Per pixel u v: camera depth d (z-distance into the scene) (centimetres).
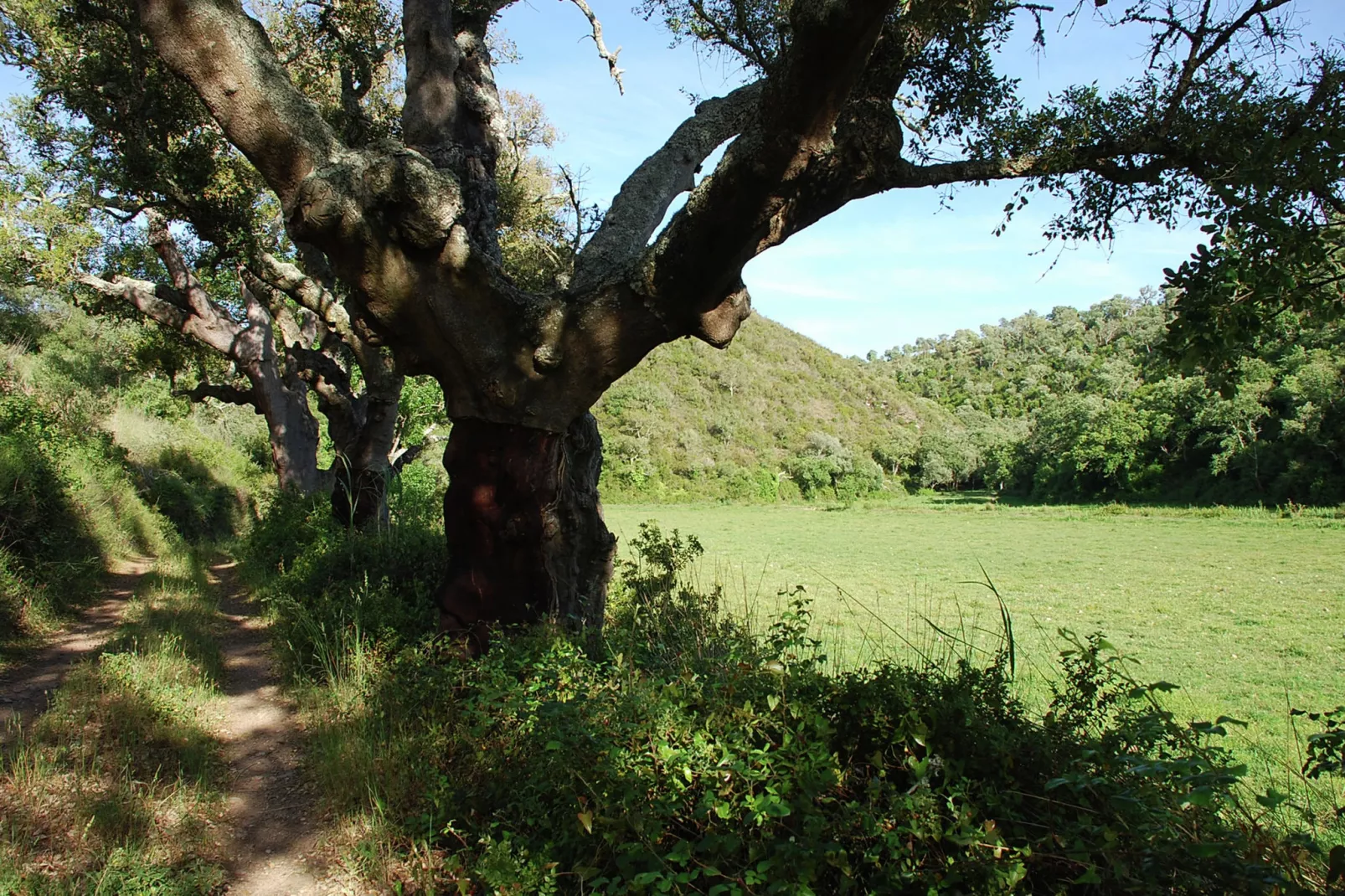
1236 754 793
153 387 3872
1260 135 562
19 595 960
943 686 422
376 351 1467
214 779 549
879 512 6444
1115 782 337
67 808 464
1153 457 5891
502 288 647
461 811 458
